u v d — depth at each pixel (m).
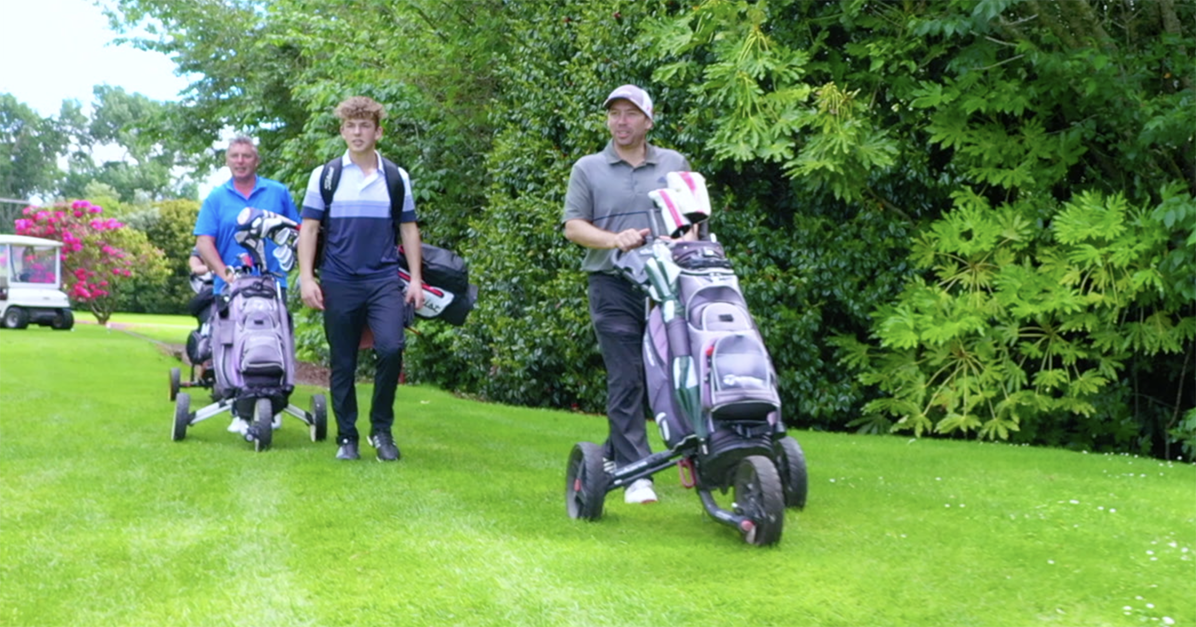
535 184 11.48
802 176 9.81
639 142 5.72
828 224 10.34
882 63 9.85
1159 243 9.24
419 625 3.63
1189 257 8.89
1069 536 5.09
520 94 11.93
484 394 11.95
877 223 10.12
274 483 5.83
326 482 5.86
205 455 6.64
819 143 9.39
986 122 10.27
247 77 20.58
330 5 17.28
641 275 5.24
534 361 11.14
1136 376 10.31
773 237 10.25
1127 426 10.05
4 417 8.14
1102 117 9.86
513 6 13.58
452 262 6.83
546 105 11.55
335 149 13.52
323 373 14.61
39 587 3.98
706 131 10.18
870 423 10.17
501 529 4.88
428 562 4.31
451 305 6.90
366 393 10.95
